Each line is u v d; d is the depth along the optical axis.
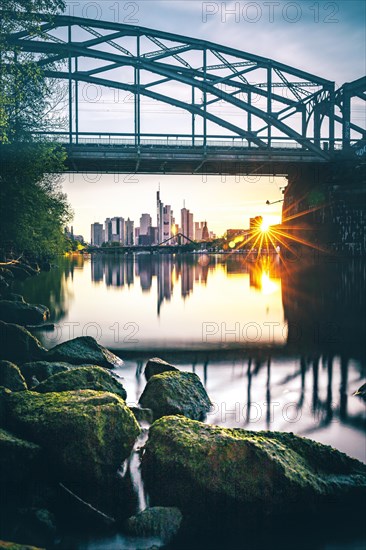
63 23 82.56
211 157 81.44
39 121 33.12
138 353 17.53
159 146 81.62
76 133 78.69
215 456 6.93
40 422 7.57
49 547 6.12
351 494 7.10
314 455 7.59
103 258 144.12
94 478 7.29
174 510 6.61
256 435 7.67
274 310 29.44
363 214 94.69
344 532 6.58
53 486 7.27
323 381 13.95
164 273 65.31
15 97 28.42
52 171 36.25
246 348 18.62
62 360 14.21
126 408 8.02
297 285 45.62
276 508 6.75
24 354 14.62
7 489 7.08
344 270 67.00
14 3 27.08
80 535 6.34
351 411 11.25
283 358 16.98
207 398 10.84
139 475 7.49
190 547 6.29
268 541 6.45
